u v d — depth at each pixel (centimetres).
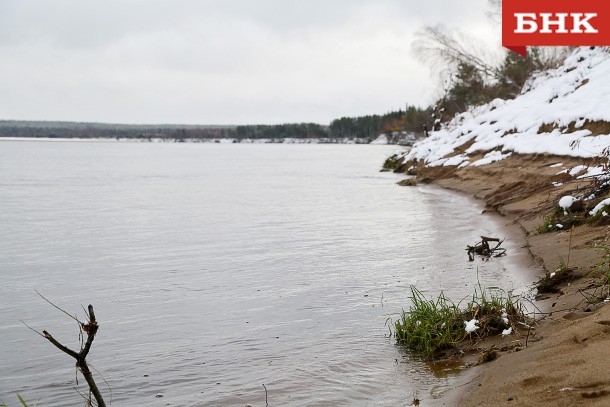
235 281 1002
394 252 1209
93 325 365
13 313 852
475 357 605
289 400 539
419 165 3525
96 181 3900
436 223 1581
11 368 639
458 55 4122
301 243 1369
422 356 632
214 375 603
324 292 909
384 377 580
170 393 564
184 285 988
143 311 841
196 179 4047
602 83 2230
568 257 877
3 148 15050
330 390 556
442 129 4153
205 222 1816
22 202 2539
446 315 684
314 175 4269
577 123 2031
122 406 540
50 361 657
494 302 699
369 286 934
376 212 1914
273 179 3938
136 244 1429
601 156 1480
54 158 8431
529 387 462
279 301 869
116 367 633
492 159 2375
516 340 614
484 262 1052
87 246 1416
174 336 728
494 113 3031
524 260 1009
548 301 734
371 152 10400
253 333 730
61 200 2625
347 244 1334
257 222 1781
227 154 10425
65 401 556
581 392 416
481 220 1561
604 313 563
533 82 3419
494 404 452
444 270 1012
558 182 1549
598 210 1052
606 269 759
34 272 1128
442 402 502
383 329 727
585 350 492
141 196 2798
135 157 8950
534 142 2167
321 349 666
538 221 1259
